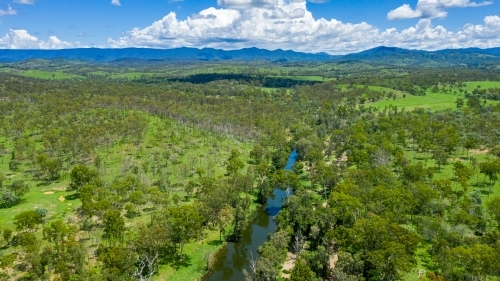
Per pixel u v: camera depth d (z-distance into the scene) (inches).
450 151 7298.2
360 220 3695.9
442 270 3280.0
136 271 3403.1
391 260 3100.4
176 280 3636.8
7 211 4889.3
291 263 3912.4
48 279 3309.5
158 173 6574.8
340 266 3292.3
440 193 4940.9
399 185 5398.6
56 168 6279.5
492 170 5388.8
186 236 4148.6
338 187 5064.0
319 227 4160.9
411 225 4399.6
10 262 3316.9
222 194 4931.1
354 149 7377.0
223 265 4023.1
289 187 5954.7
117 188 5128.0
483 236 3971.5
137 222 4594.0
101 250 3661.4
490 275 3127.5
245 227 4729.3
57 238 3828.7
